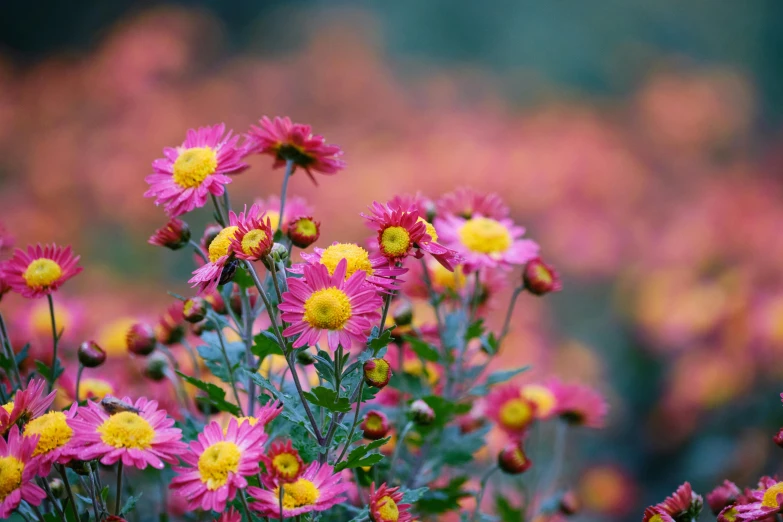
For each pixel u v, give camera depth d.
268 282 0.87
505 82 3.96
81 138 2.74
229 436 0.77
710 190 3.08
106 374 1.03
